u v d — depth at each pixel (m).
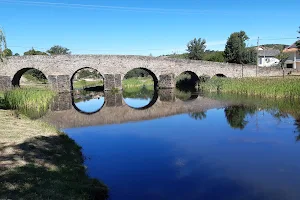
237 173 10.81
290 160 12.07
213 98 32.94
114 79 45.22
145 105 30.98
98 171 11.12
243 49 62.09
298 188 9.50
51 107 29.08
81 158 12.45
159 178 10.44
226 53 63.53
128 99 37.06
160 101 33.41
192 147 14.23
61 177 9.38
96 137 16.67
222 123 19.58
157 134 17.14
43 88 39.34
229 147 14.05
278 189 9.45
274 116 20.97
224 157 12.60
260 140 15.09
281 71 50.66
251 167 11.38
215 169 11.23
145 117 23.22
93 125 20.20
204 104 28.75
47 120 21.25
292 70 51.06
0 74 41.91
